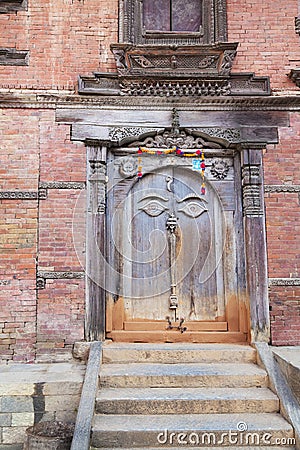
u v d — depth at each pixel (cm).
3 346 574
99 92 621
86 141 615
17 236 594
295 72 629
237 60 641
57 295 586
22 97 617
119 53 614
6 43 631
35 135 614
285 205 614
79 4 646
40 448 397
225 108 632
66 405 472
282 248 604
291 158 624
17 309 581
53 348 577
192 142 634
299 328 590
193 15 660
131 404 453
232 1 654
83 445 383
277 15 653
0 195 599
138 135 621
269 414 452
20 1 639
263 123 629
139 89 625
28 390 471
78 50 636
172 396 461
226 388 487
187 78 621
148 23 656
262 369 511
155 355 543
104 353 541
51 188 605
